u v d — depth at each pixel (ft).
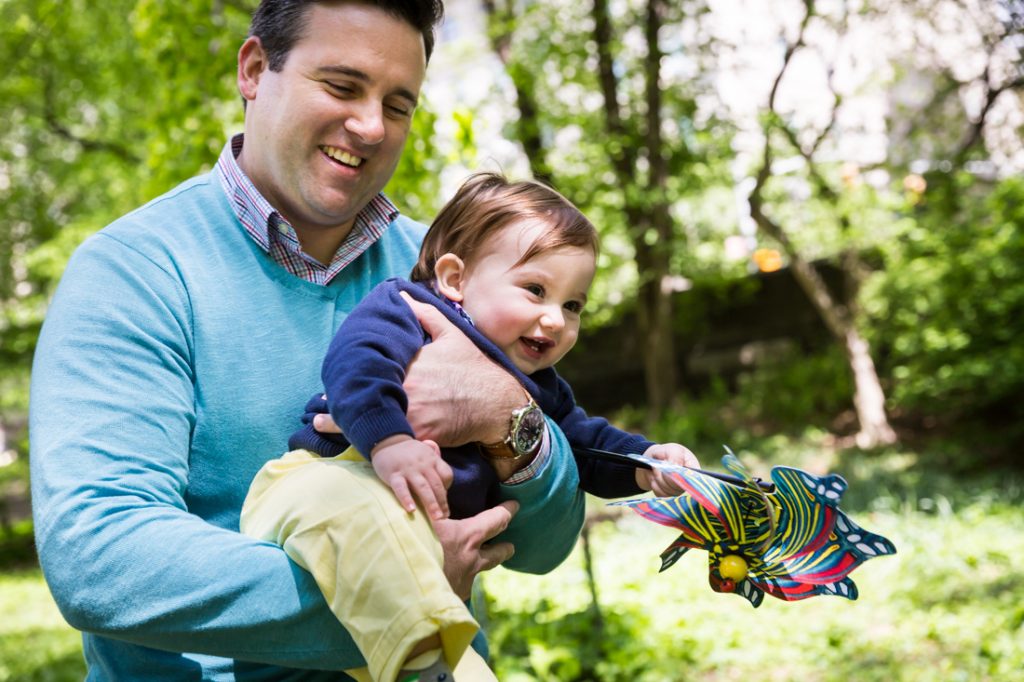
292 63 5.76
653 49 49.06
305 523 4.78
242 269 5.83
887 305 47.32
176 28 22.06
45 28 45.24
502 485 5.65
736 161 51.13
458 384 5.43
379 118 5.79
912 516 32.45
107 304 5.27
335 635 4.66
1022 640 20.04
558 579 27.81
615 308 60.80
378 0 5.80
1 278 61.77
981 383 42.96
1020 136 46.29
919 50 46.42
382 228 6.48
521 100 48.67
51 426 4.93
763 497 5.28
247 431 5.60
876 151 50.49
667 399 56.24
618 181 49.88
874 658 20.21
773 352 59.88
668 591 26.20
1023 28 41.96
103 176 56.85
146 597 4.50
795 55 47.83
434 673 4.47
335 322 6.11
